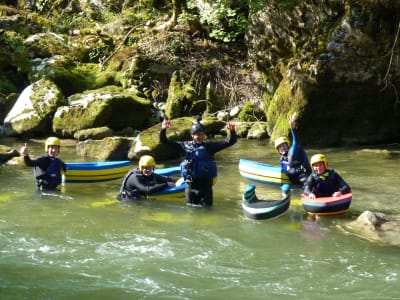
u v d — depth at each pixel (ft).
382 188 25.86
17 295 14.57
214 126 40.98
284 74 40.52
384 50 35.40
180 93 44.70
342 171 29.58
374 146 37.99
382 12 34.53
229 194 25.27
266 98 43.11
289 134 38.09
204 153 22.90
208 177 22.93
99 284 15.29
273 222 20.90
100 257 17.16
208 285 15.30
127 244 18.34
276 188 26.50
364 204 23.24
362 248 18.04
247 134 41.16
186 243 18.49
